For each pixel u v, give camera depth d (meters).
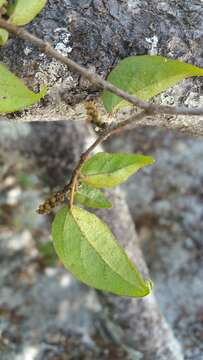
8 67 0.18
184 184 0.51
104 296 0.36
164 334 0.37
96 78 0.16
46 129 0.34
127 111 0.19
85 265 0.16
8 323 0.44
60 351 0.43
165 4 0.19
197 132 0.21
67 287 0.46
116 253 0.16
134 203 0.50
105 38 0.19
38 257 0.47
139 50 0.19
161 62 0.17
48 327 0.44
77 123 0.33
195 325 0.45
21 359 0.42
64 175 0.34
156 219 0.49
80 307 0.45
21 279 0.46
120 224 0.34
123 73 0.17
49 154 0.34
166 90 0.19
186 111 0.16
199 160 0.52
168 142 0.52
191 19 0.19
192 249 0.48
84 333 0.43
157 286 0.47
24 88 0.14
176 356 0.38
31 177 0.45
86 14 0.19
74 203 0.17
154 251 0.48
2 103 0.14
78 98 0.19
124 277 0.16
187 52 0.19
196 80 0.19
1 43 0.16
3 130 0.36
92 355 0.41
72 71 0.18
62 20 0.19
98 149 0.34
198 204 0.50
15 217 0.48
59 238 0.16
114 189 0.34
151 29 0.19
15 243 0.47
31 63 0.18
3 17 0.16
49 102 0.19
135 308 0.36
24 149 0.35
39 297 0.46
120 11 0.19
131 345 0.37
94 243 0.16
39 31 0.18
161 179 0.51
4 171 0.44
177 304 0.46
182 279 0.47
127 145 0.51
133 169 0.16
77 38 0.19
